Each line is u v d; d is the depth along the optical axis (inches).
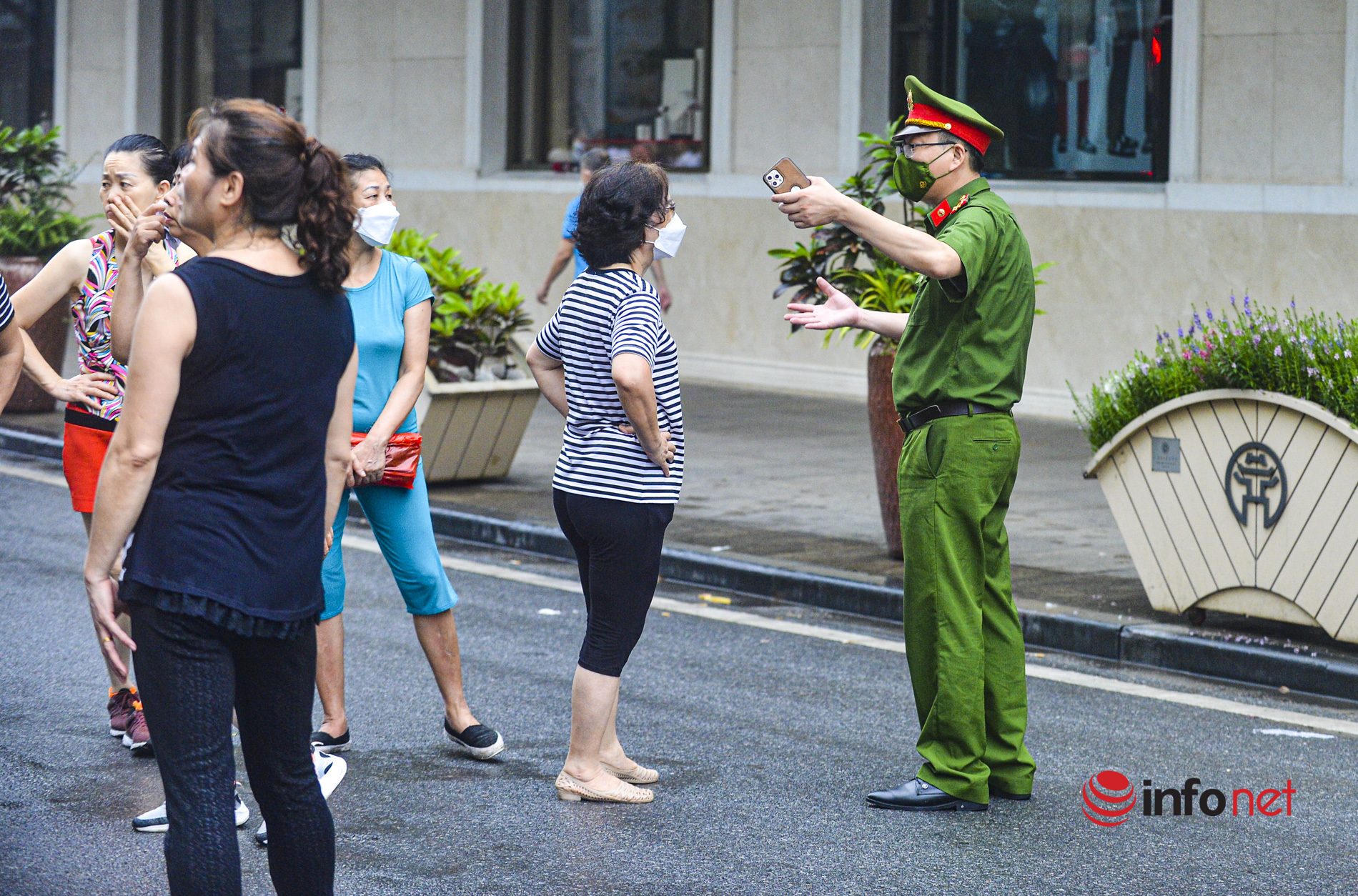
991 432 237.1
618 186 230.1
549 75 823.7
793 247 707.4
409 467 252.1
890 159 394.3
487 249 818.8
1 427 592.1
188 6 988.6
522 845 225.0
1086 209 621.9
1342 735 282.2
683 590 398.3
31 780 248.2
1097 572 387.9
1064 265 629.9
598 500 231.1
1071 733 283.0
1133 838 231.0
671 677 317.1
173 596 157.3
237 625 159.3
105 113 1000.2
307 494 165.9
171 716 159.2
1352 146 558.9
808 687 310.8
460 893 207.3
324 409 167.2
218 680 160.7
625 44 789.2
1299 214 569.9
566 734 278.1
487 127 823.7
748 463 540.1
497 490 490.3
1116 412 344.2
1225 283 588.7
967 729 240.7
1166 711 297.1
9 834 225.8
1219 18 584.7
